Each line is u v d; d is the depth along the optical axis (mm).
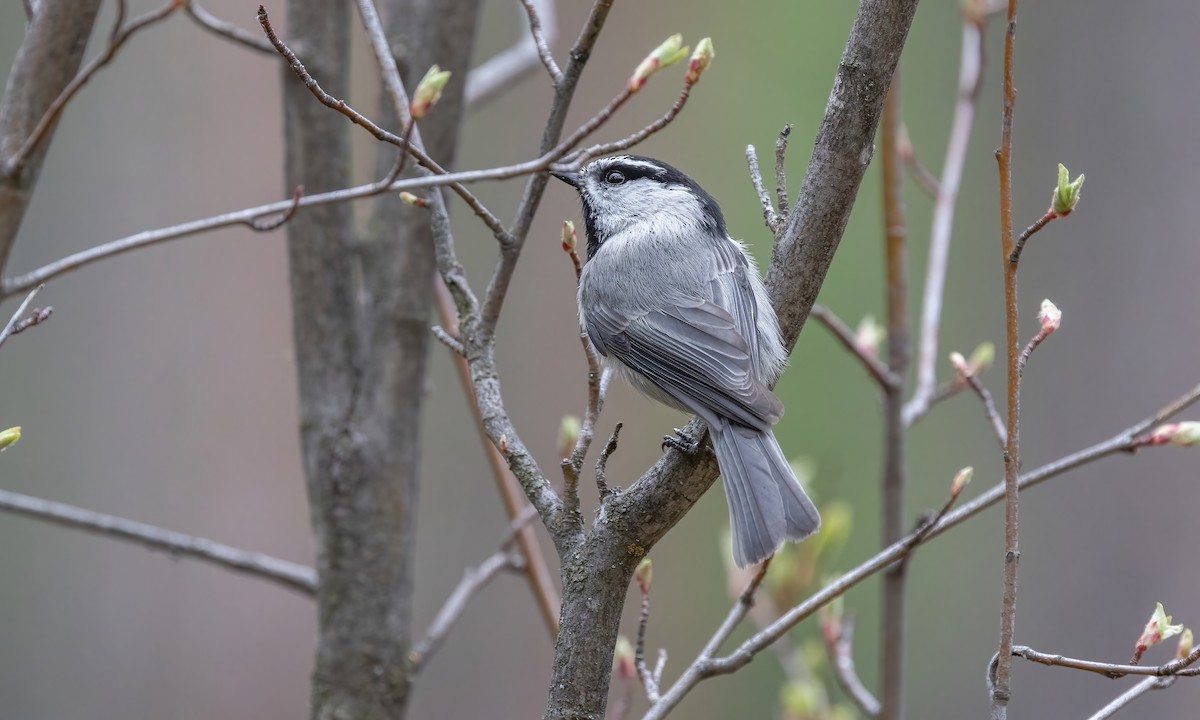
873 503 14516
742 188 15516
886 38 4625
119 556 12930
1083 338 13023
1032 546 12953
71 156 13492
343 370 7109
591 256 7117
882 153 7301
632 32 15969
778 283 4906
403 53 7191
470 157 14914
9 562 12820
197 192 13711
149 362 13375
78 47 5727
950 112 15344
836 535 6957
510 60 8500
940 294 7332
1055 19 13539
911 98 15555
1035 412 13133
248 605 12953
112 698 12695
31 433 13109
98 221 13523
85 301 13367
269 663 12844
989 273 14242
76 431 13195
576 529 4664
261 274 13695
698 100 15930
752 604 5395
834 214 4832
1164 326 12680
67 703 12633
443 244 5531
